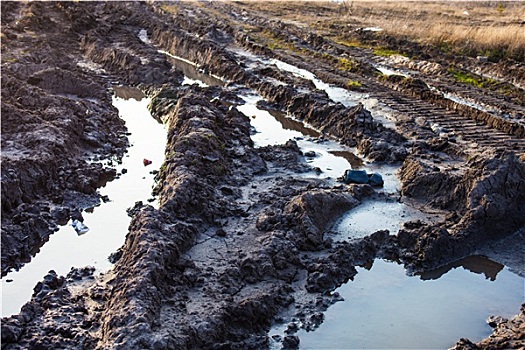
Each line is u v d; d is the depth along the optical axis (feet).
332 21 201.98
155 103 115.55
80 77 123.54
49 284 57.82
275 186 77.77
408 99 113.50
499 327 52.21
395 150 88.63
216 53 148.97
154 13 213.46
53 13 182.80
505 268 62.34
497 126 96.32
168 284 53.36
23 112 92.32
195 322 48.73
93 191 79.71
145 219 59.77
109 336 45.24
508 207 67.62
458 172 76.33
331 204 69.92
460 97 112.98
